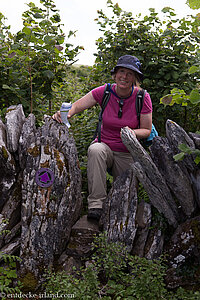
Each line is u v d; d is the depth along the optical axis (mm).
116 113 3166
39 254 2703
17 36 3875
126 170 2963
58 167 2803
